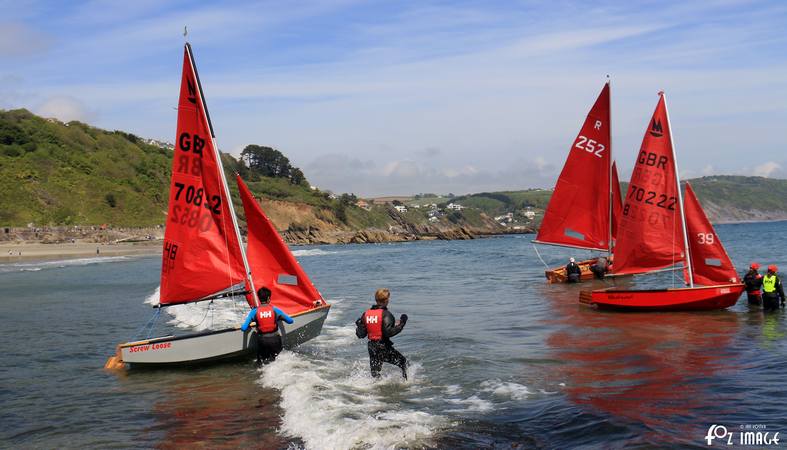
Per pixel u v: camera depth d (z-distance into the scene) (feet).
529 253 209.56
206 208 41.45
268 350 38.68
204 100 41.27
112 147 441.27
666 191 61.67
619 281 95.50
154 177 434.30
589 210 93.15
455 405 29.01
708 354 38.65
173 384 35.65
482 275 116.37
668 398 28.76
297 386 32.99
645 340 44.37
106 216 360.89
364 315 34.35
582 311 61.72
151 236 350.23
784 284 81.00
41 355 46.26
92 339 53.21
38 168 366.02
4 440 26.50
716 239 58.08
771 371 33.42
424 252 251.80
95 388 35.53
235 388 33.99
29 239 300.40
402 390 32.24
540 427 25.20
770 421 24.86
